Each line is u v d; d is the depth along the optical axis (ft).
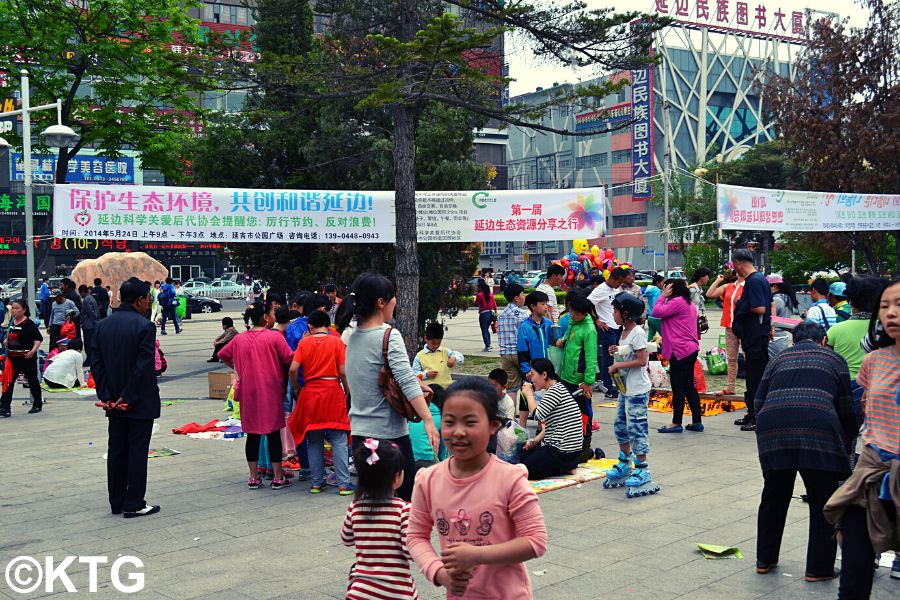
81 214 35.65
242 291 168.45
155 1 71.31
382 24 39.27
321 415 24.04
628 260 249.55
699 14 242.78
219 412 40.47
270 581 16.88
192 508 22.98
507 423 26.84
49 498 24.32
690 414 37.11
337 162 53.62
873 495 12.91
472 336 81.97
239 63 37.24
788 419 16.12
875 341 14.38
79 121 75.92
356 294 18.54
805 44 87.81
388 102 33.55
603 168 257.55
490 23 37.29
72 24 70.28
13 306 40.83
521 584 10.01
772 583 16.30
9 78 72.38
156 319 90.02
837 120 79.66
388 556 11.94
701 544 18.54
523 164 283.18
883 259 87.92
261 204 37.86
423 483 10.41
